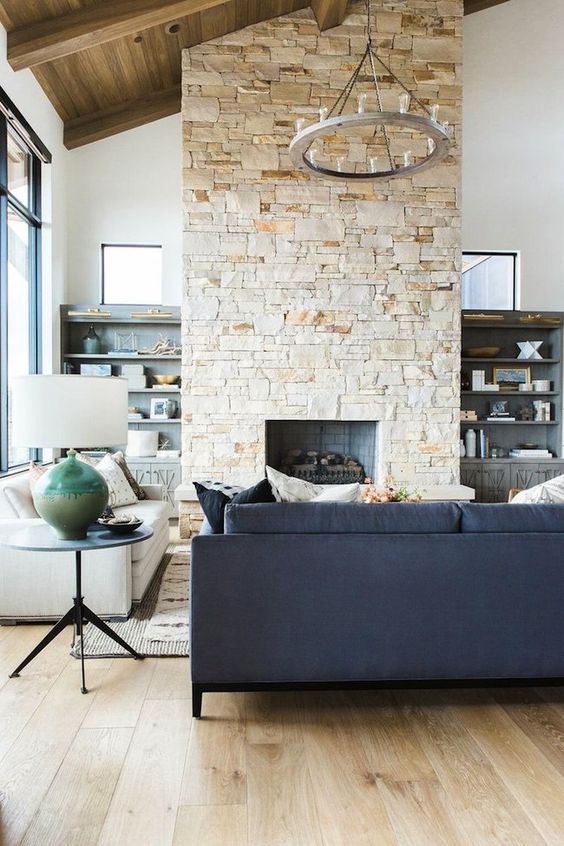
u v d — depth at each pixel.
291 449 6.42
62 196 6.40
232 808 1.88
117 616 3.50
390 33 5.73
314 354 5.75
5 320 4.94
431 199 5.78
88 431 2.65
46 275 6.00
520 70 6.62
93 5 4.66
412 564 2.47
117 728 2.36
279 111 5.68
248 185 5.67
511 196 6.64
